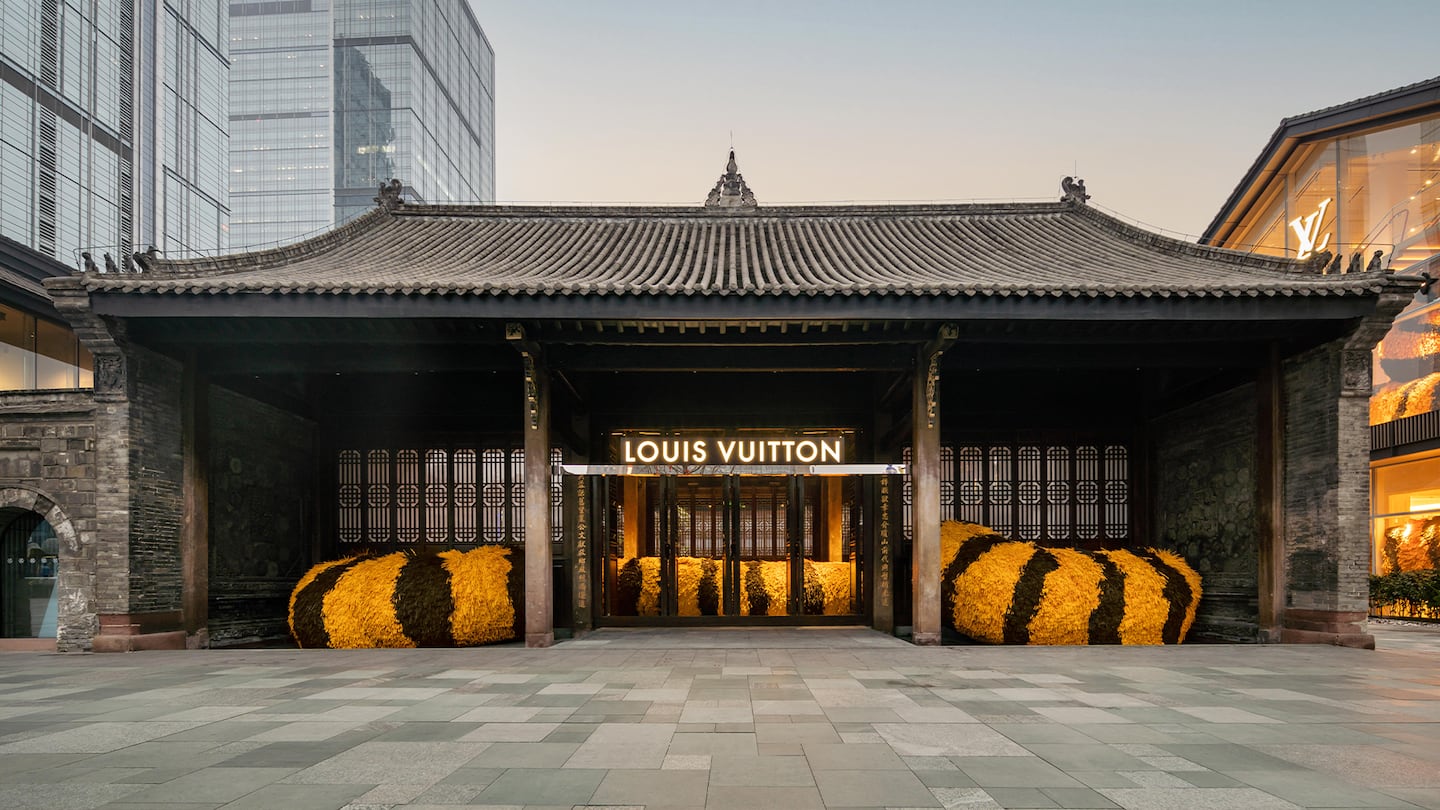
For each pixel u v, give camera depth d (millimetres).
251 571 16703
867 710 8484
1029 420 18734
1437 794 5730
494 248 18859
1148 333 14375
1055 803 5535
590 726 7766
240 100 147000
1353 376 13852
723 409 18172
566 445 17156
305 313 13109
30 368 25375
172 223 61344
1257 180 27375
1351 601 13766
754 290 12969
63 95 41469
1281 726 7758
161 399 14594
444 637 15109
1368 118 23734
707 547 20125
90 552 14203
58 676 11164
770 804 5500
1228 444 16375
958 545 16844
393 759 6629
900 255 18000
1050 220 21484
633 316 13156
